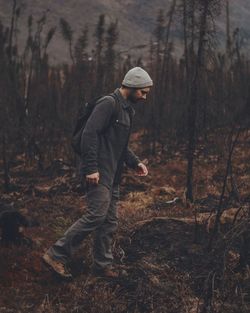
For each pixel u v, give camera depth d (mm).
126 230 5355
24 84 10500
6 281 4223
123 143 4340
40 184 7957
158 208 6508
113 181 4410
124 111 4293
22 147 9648
